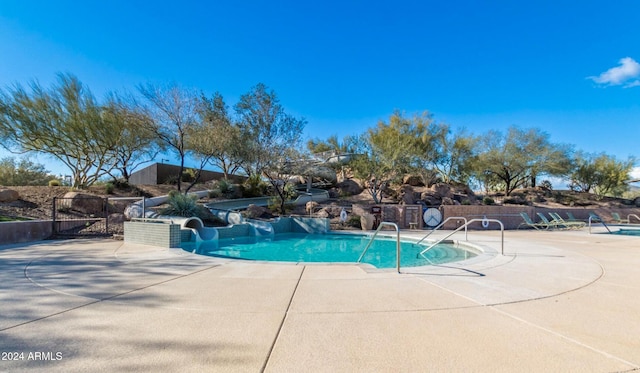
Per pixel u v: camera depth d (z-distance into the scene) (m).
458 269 6.15
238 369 2.43
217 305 3.94
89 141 18.72
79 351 2.69
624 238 12.16
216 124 21.77
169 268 6.15
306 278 5.39
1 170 22.95
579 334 3.13
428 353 2.72
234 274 5.67
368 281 5.20
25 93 17.34
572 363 2.57
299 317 3.56
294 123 21.62
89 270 5.92
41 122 17.39
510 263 6.79
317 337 3.03
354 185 28.50
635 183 35.69
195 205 14.76
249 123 22.25
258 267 6.29
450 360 2.60
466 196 27.19
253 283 5.04
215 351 2.72
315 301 4.14
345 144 29.55
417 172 27.78
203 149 20.53
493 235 13.38
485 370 2.45
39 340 2.89
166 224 8.94
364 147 23.31
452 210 18.00
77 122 17.81
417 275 5.63
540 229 17.33
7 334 3.02
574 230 16.45
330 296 4.36
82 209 13.62
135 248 8.66
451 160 32.56
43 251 8.15
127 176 22.30
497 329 3.25
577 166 36.44
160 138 19.67
